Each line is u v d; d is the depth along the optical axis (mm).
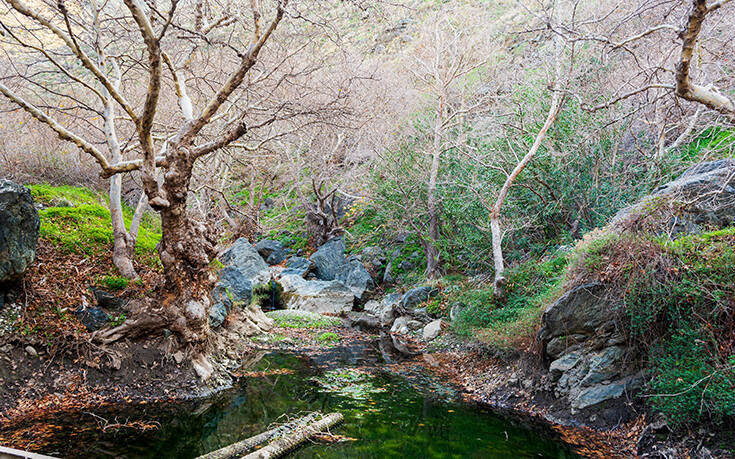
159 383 6938
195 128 6684
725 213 6719
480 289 10414
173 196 6699
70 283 7363
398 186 14672
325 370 8688
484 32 16781
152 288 7863
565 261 8445
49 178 13000
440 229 14648
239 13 8625
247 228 20203
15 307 6602
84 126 11914
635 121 10539
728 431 4730
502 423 6184
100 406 6195
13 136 12500
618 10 9289
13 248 6316
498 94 14375
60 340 6629
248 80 8742
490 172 11234
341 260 17547
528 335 7367
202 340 7578
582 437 5629
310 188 22312
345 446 5387
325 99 12711
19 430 5289
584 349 6336
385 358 9727
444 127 14656
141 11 5141
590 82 10250
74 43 5723
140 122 6059
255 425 5926
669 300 5488
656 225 6238
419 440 5570
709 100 4391
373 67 17984
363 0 7996
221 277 11617
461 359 9203
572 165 10344
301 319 13031
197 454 4996
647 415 5477
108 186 14312
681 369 5211
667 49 8141
